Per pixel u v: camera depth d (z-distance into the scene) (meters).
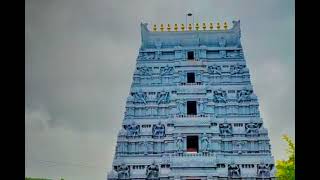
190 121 70.56
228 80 72.88
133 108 71.94
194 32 75.69
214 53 74.69
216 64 73.75
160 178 68.56
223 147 70.06
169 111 71.69
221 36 75.50
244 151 69.62
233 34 75.50
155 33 76.06
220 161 69.06
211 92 72.31
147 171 69.31
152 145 70.38
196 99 71.75
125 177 69.12
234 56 74.19
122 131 70.81
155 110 71.81
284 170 69.31
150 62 74.44
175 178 68.19
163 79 73.56
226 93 72.19
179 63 73.75
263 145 69.50
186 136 70.38
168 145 70.00
